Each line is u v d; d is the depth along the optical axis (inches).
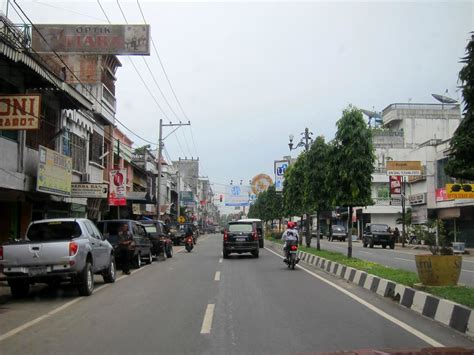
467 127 310.3
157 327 345.7
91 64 1189.7
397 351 238.7
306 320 364.5
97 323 363.6
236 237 1051.3
